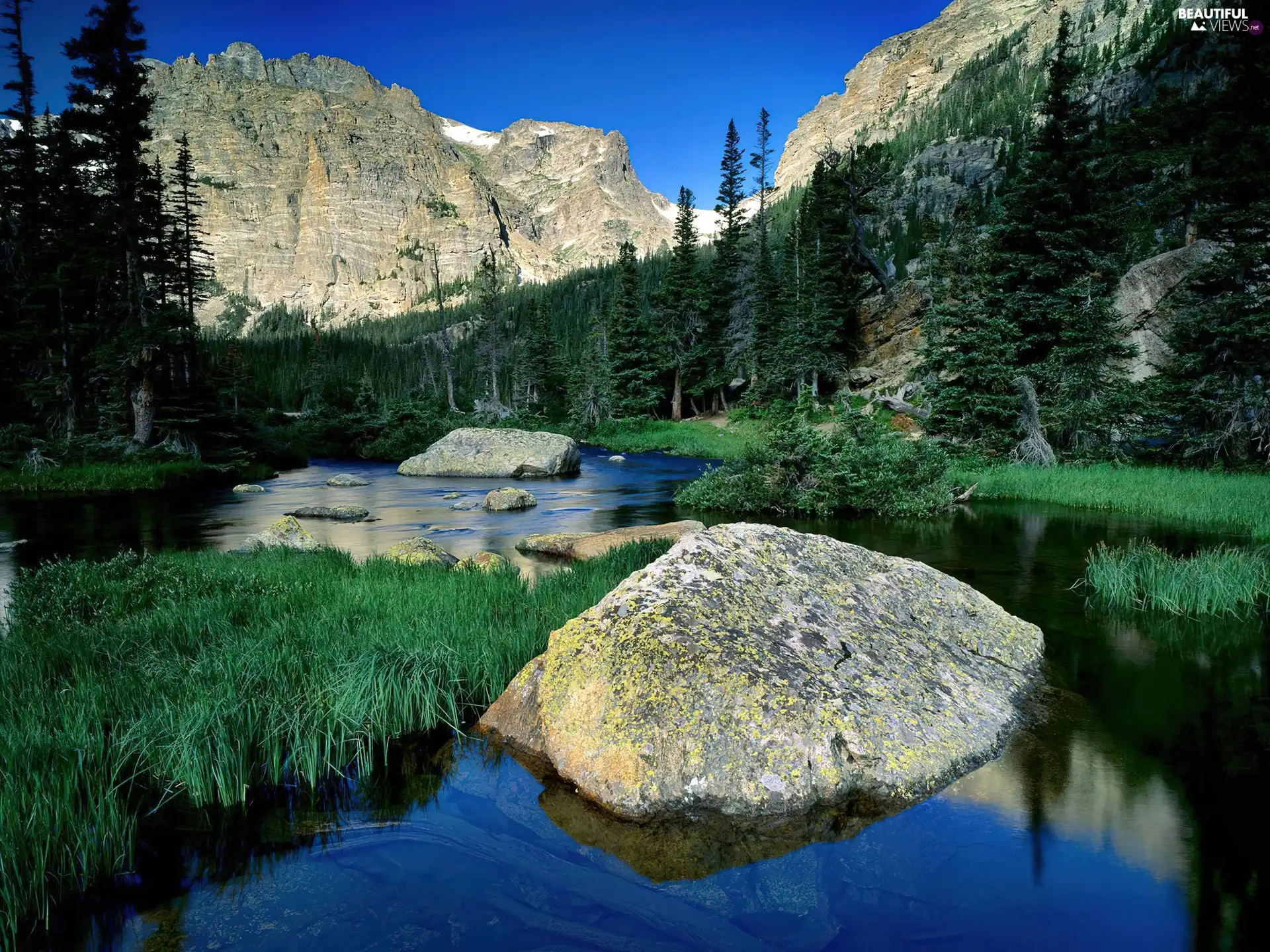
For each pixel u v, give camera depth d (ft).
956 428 84.12
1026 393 77.20
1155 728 17.01
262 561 33.99
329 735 15.34
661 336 181.68
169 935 10.37
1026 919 10.61
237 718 15.21
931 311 102.12
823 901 11.14
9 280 98.84
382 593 26.40
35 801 12.05
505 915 10.87
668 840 12.77
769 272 165.99
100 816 12.18
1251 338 64.08
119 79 90.58
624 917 10.85
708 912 10.97
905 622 19.75
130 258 91.91
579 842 12.78
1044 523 48.01
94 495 71.15
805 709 14.52
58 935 10.39
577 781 14.32
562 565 37.40
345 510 56.03
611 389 174.81
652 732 14.06
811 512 54.80
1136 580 30.17
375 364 446.19
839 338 143.33
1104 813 13.42
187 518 56.13
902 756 14.39
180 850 12.55
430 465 91.91
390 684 17.26
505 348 246.27
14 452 81.00
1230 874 11.62
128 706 16.26
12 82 100.07
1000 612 22.76
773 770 13.58
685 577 17.76
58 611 24.32
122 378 88.43
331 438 135.64
